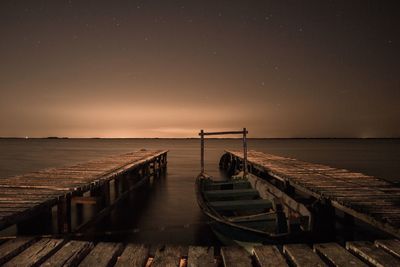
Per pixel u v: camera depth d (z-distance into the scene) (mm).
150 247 4848
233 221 7348
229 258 4355
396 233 5156
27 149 74125
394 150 70125
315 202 7492
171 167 30719
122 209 13258
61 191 8008
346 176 10695
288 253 4527
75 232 7926
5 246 4680
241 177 14219
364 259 4383
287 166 14125
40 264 4211
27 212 6262
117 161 16875
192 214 12414
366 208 6176
